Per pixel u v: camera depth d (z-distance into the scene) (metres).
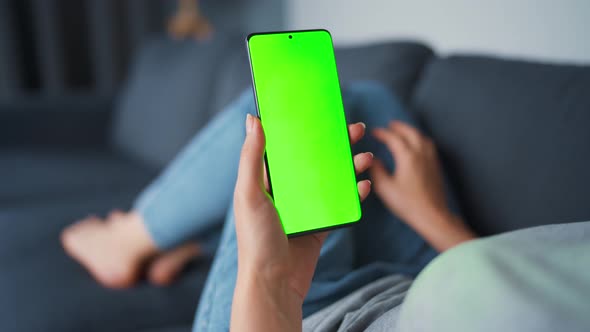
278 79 0.52
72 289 0.90
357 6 2.02
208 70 1.75
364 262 0.71
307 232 0.45
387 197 0.70
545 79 0.74
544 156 0.69
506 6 1.35
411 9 1.72
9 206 1.38
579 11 1.14
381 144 0.76
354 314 0.46
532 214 0.68
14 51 2.92
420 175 0.71
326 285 0.57
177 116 1.76
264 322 0.37
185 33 2.50
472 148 0.79
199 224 0.84
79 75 3.14
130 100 2.07
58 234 1.17
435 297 0.27
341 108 0.53
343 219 0.52
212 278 0.57
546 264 0.26
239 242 0.39
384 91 0.82
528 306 0.23
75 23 3.08
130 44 3.13
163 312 0.87
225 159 0.79
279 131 0.51
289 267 0.39
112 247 0.91
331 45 0.54
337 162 0.52
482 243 0.29
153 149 1.83
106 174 1.67
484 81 0.82
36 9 2.94
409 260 0.71
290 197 0.51
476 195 0.77
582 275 0.25
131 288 0.91
